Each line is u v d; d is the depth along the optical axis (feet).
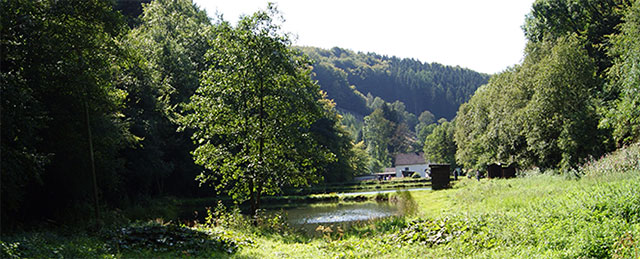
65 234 53.26
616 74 103.40
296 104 76.48
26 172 57.62
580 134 111.34
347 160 269.44
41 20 60.39
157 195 144.25
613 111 94.17
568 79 122.93
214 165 75.77
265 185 76.07
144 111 118.62
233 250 47.42
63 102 67.21
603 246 29.17
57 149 69.62
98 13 64.23
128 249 44.47
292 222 92.58
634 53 86.84
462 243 38.50
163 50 140.77
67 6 60.85
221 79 75.36
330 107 247.91
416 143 579.48
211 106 75.15
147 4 164.45
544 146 126.62
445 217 48.24
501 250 33.78
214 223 71.31
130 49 71.20
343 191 188.34
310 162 78.43
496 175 140.05
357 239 52.37
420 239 43.29
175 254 43.57
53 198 73.97
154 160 125.08
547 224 37.11
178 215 114.73
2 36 55.31
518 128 145.69
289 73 75.31
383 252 41.42
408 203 106.11
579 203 41.50
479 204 65.67
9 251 33.68
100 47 66.49
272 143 75.46
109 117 80.74
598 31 137.18
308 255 44.01
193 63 150.30
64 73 61.87
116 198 103.81
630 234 29.53
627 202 37.52
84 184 75.87
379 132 504.43
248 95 74.49
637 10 91.25
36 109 56.95
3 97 51.44
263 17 74.13
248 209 127.85
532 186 79.20
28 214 69.51
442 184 130.11
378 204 123.54
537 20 158.20
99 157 76.48
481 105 189.26
